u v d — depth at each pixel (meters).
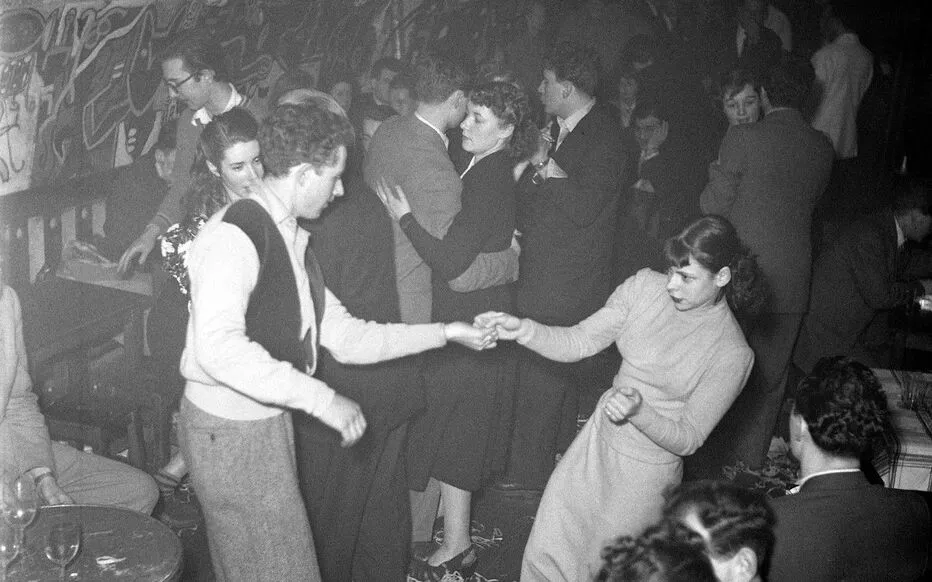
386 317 3.31
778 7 8.98
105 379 4.46
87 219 4.99
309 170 2.65
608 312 3.16
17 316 3.18
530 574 3.28
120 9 4.62
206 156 3.38
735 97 4.68
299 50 6.04
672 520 1.99
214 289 2.45
